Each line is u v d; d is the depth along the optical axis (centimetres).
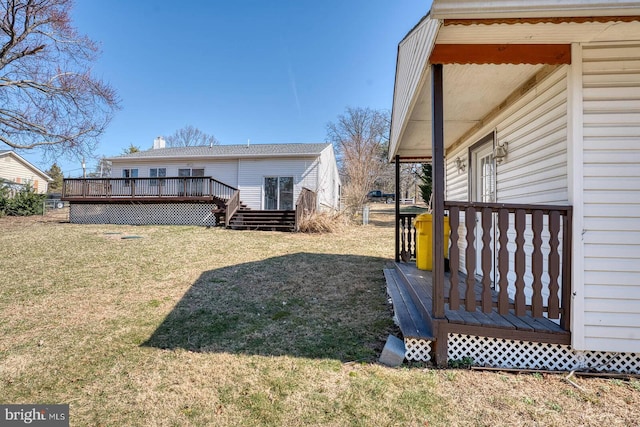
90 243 859
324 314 394
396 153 646
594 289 241
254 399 220
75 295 465
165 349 301
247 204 1508
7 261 657
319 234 1135
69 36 1248
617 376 240
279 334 335
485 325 257
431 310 288
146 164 1583
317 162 1487
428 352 272
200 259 703
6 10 1088
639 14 193
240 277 565
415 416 199
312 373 254
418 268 527
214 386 238
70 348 304
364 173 2353
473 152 507
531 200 322
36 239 907
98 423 198
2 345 310
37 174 2520
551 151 286
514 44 242
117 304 429
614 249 240
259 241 949
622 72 240
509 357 260
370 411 205
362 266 659
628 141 240
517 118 351
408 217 623
